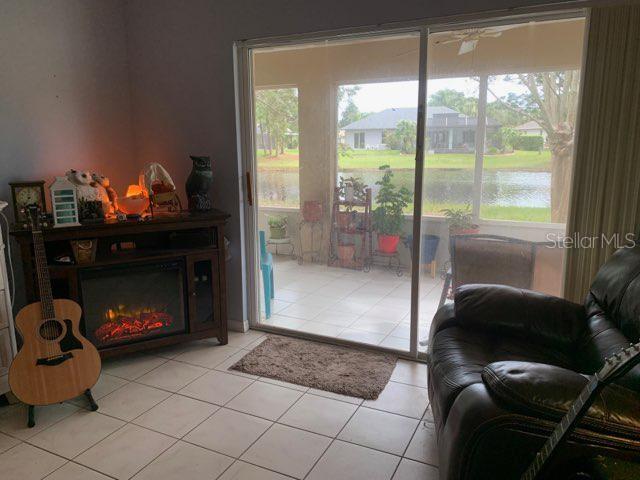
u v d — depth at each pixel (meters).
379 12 2.71
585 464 1.22
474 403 1.40
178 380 2.80
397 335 3.28
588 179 2.41
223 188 3.37
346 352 3.15
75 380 2.44
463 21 2.56
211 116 3.30
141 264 2.91
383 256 3.25
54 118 3.08
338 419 2.40
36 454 2.14
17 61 2.85
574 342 2.11
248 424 2.36
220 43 3.17
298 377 2.81
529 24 2.55
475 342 2.12
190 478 1.98
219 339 3.27
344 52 3.04
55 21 3.04
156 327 3.08
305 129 3.28
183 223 2.98
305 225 3.46
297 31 2.94
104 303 2.88
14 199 2.68
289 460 2.09
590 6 2.28
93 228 2.71
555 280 2.72
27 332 2.35
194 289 3.12
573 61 2.50
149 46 3.42
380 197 3.14
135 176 3.66
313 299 3.54
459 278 2.95
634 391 1.38
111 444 2.21
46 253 2.79
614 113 2.31
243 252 3.43
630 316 1.77
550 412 1.26
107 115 3.42
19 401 2.55
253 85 3.26
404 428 2.32
